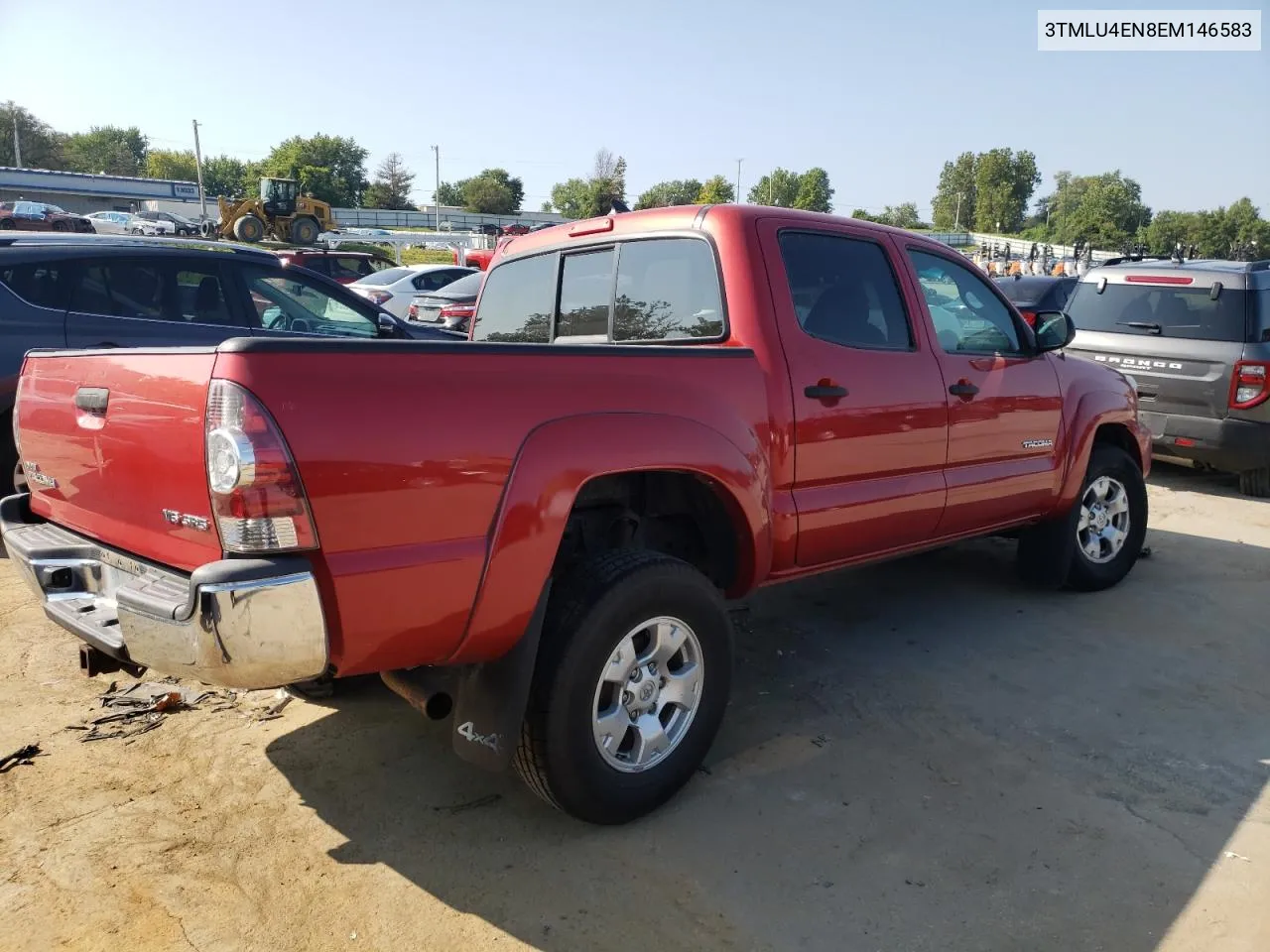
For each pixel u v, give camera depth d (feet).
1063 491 16.37
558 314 14.28
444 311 40.65
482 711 9.07
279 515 7.46
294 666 7.67
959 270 14.85
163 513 8.43
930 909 8.69
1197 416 25.77
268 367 7.48
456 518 8.37
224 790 10.52
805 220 12.48
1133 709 12.92
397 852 9.48
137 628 8.08
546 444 8.92
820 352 12.02
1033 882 9.10
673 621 10.02
